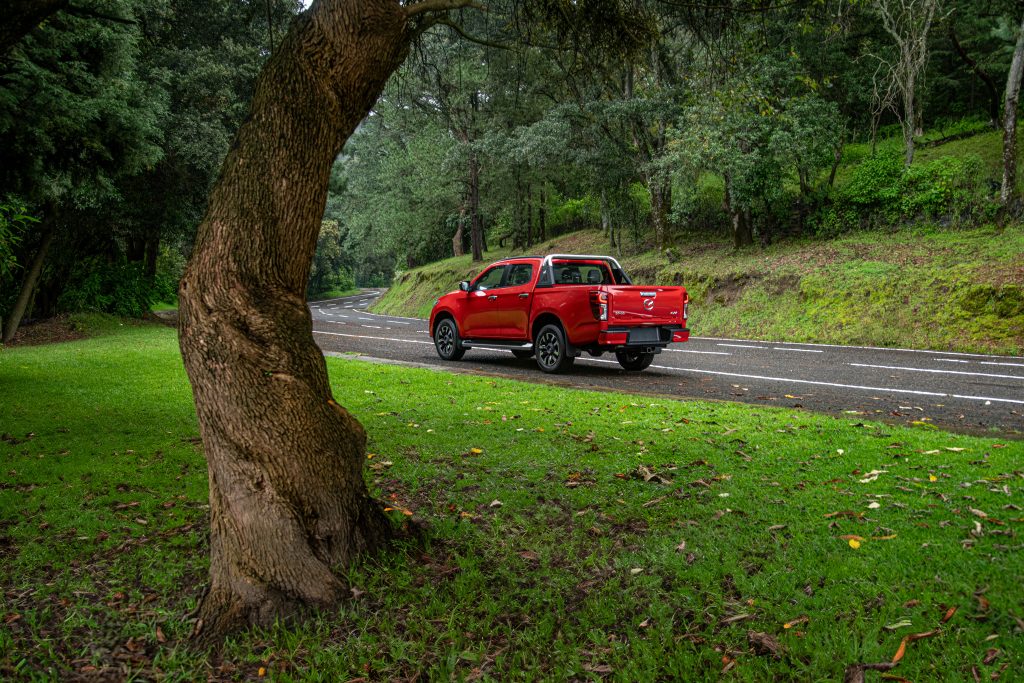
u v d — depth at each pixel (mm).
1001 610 2777
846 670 2562
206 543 4062
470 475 5246
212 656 2947
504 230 42938
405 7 3438
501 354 14711
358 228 51062
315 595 3213
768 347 15344
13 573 3723
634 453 5676
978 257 16797
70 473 5480
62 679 2797
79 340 18750
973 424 6711
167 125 21000
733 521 4004
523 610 3182
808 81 18578
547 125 23938
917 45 21641
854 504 4129
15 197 13070
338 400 8461
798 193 25125
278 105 3191
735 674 2607
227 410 3156
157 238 25953
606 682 2656
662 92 21938
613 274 12453
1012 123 18375
